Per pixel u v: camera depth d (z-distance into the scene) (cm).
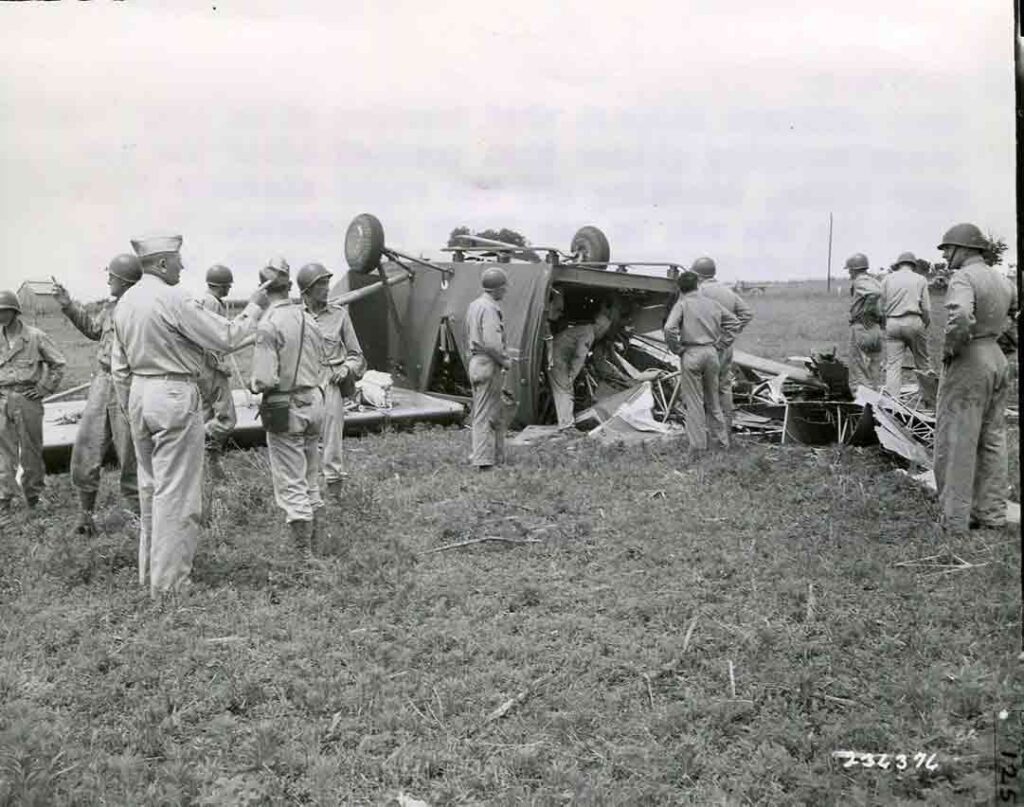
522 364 1240
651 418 1189
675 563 655
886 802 354
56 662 500
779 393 1255
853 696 452
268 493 850
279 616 558
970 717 425
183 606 570
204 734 425
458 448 1085
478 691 462
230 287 935
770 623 541
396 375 1473
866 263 1405
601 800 362
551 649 514
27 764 385
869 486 845
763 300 2206
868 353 1398
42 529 753
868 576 617
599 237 1430
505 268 1290
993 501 713
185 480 600
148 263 604
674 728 423
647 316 1359
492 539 712
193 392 607
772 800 367
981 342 690
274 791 374
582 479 924
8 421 814
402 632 534
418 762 395
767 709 438
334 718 433
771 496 835
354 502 822
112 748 411
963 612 544
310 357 685
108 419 778
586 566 656
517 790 374
